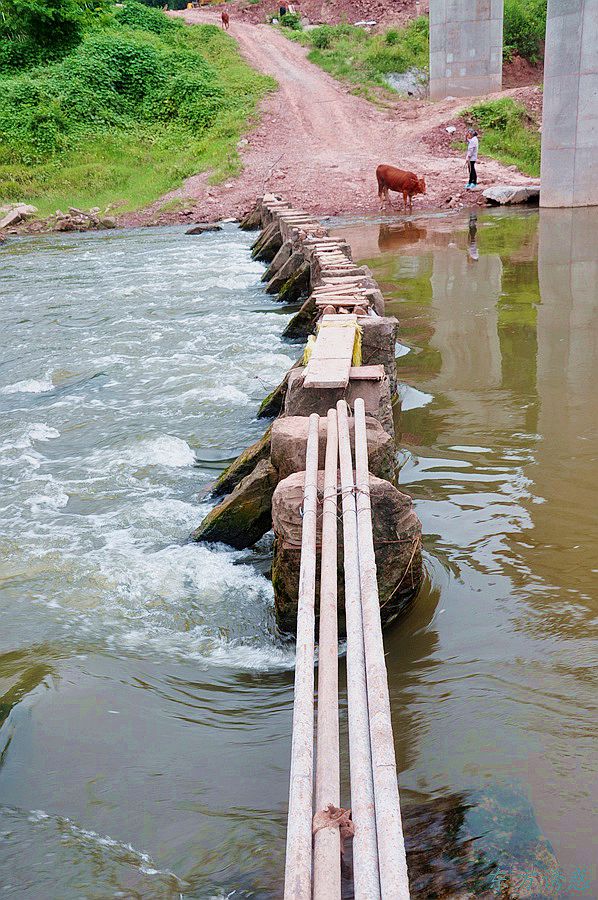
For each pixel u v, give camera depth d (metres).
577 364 7.74
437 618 4.04
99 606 4.46
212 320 11.25
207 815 2.92
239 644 4.07
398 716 3.35
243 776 3.11
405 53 34.94
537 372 7.59
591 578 4.23
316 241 11.84
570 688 3.40
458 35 30.61
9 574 4.85
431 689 3.50
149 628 4.24
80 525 5.50
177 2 54.50
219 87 30.70
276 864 2.64
